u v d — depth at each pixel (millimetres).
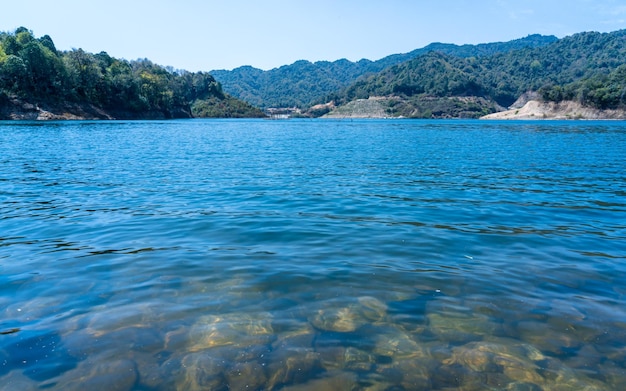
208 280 6547
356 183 16672
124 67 141250
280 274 6805
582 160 25344
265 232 9422
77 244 8484
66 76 104438
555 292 6172
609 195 14398
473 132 63656
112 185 15781
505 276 6812
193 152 29594
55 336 4852
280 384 4066
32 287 6246
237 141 42281
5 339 4766
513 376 4250
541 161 24922
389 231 9578
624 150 32094
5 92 89250
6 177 17391
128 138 43219
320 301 5824
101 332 4957
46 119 93312
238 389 3986
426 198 13719
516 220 10789
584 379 4207
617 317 5391
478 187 15922
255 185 16000
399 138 49031
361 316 5410
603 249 8344
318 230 9602
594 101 154375
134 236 9078
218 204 12523
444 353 4621
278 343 4766
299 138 48719
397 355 4574
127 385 4023
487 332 5047
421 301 5855
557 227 10086
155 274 6797
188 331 5000
